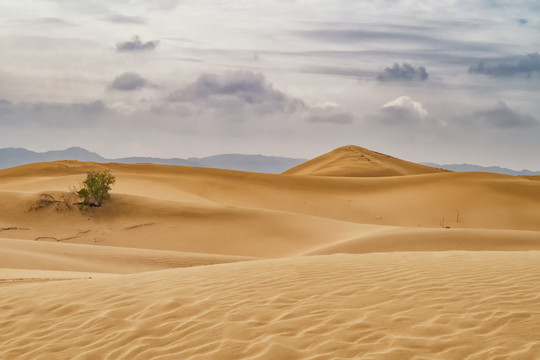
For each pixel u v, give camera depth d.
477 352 5.77
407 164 193.50
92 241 47.06
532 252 13.73
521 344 5.86
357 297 8.09
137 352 6.71
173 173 94.31
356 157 183.62
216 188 83.94
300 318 7.27
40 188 75.06
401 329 6.59
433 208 77.81
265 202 79.00
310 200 81.00
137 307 8.44
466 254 13.02
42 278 16.23
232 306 8.08
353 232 47.22
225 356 6.27
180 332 7.22
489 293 7.95
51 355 6.91
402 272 9.78
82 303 8.98
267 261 12.52
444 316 6.95
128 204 54.31
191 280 10.18
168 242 46.81
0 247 29.55
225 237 47.47
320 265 10.95
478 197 80.19
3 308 9.09
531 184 85.00
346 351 6.06
